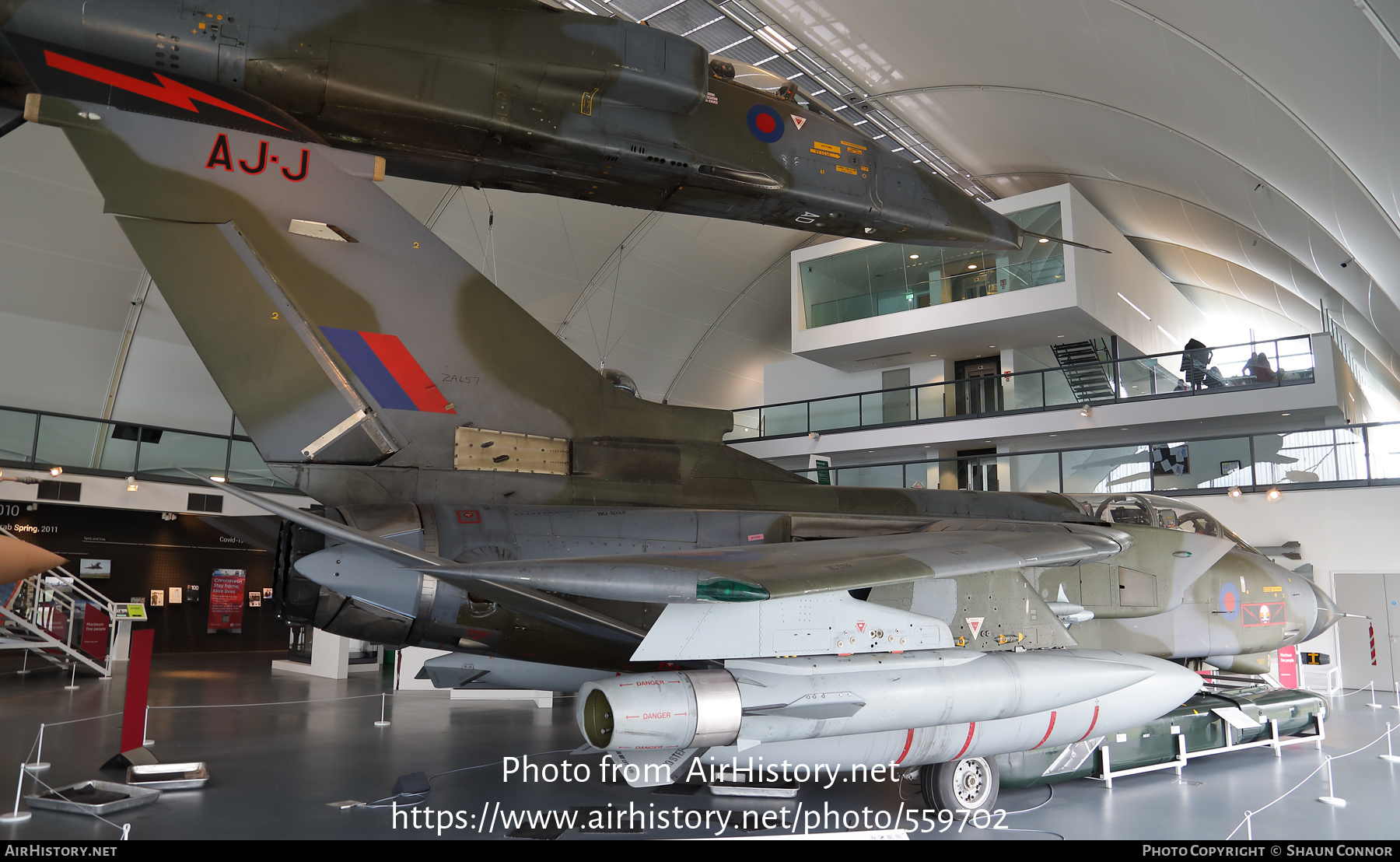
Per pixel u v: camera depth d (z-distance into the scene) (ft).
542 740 27.25
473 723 30.71
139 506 54.85
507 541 16.96
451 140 16.93
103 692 38.37
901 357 67.77
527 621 17.39
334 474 16.74
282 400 16.26
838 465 68.69
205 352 15.74
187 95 15.26
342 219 16.76
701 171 18.61
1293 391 48.70
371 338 16.94
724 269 81.46
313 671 47.32
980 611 19.42
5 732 27.45
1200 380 52.34
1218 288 93.30
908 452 65.57
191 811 17.89
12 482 49.73
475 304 18.10
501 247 69.10
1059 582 22.16
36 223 51.70
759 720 15.47
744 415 76.07
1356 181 45.11
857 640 17.11
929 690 16.67
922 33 49.67
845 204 20.33
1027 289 56.44
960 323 58.85
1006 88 54.24
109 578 56.80
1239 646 25.32
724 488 20.49
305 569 15.94
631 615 18.15
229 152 15.81
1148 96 48.52
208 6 14.93
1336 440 44.55
